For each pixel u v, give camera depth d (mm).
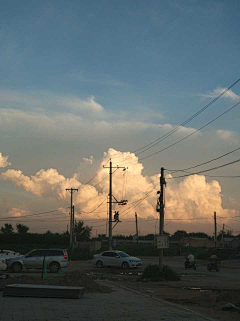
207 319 11078
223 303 15219
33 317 10617
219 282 24891
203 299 15812
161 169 28891
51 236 88625
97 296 15969
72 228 68625
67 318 10680
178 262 52219
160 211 28203
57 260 31203
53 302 13719
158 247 27125
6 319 10242
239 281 25719
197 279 27047
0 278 19328
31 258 31141
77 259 56969
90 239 116375
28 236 87688
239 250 66812
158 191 28609
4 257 33594
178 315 11633
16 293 15094
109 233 50000
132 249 78375
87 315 11273
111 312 11961
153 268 26797
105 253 38719
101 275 30047
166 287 21766
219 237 132875
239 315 12602
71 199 69062
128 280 26359
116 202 50781
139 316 11359
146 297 15867
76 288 15211
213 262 36312
